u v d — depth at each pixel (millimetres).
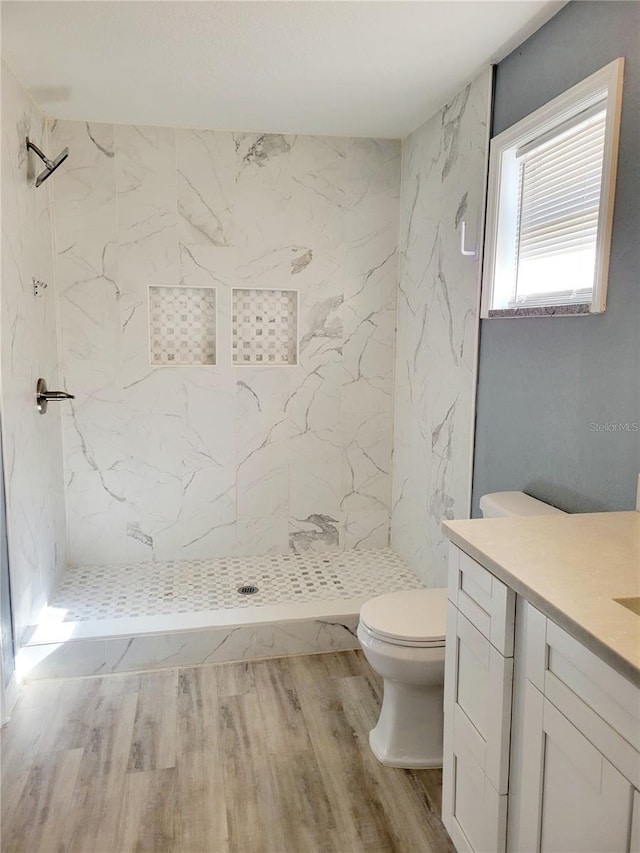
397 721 2027
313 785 1932
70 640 2527
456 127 2719
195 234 3264
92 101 2826
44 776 1951
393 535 3648
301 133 3289
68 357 3229
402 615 2025
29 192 2695
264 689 2455
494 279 2385
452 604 1610
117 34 2166
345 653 2744
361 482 3621
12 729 2184
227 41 2221
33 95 2742
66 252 3152
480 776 1459
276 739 2146
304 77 2543
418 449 3232
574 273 1996
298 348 3451
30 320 2666
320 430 3541
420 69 2457
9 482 2314
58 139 3076
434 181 2973
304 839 1729
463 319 2674
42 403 2744
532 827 1266
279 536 3578
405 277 3389
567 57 1961
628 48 1680
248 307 3441
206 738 2146
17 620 2424
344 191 3381
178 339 3393
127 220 3189
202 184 3236
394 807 1849
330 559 3520
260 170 3285
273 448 3502
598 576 1268
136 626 2631
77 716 2266
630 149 1663
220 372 3389
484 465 2527
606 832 1019
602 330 1794
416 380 3244
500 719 1349
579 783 1100
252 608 2824
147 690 2441
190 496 3447
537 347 2123
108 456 3334
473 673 1496
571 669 1112
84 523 3359
